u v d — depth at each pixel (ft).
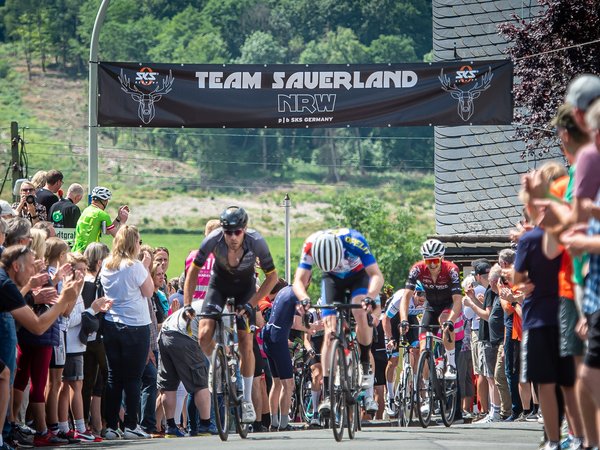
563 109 42.55
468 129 241.55
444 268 83.10
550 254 45.01
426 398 80.64
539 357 47.67
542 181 44.70
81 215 90.43
